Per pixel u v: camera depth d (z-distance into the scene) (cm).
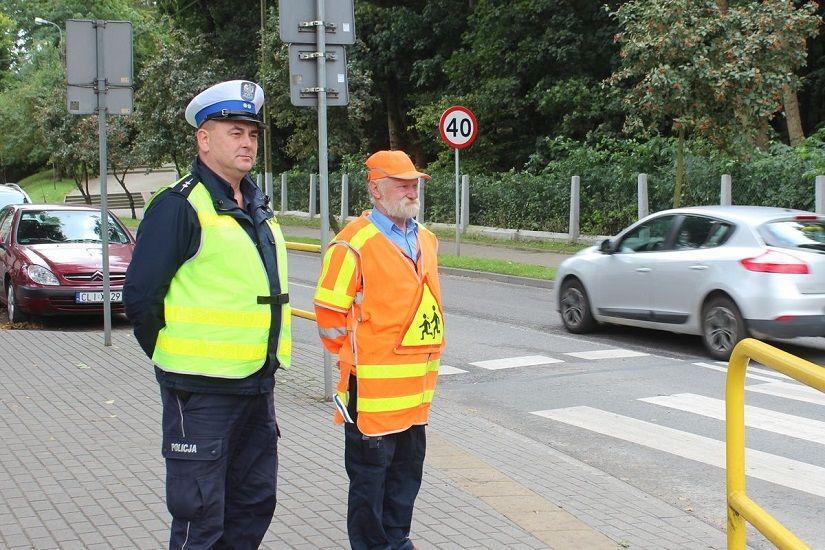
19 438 650
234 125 368
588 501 565
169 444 366
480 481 585
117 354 976
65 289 1251
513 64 3316
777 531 302
